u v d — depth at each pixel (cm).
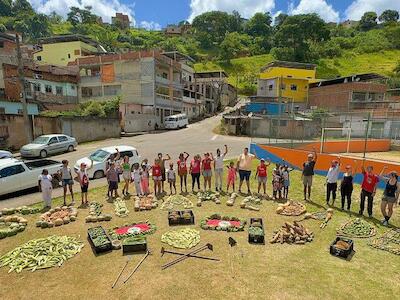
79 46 5688
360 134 2939
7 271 789
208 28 12325
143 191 1388
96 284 723
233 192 1449
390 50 8925
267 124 3584
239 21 13588
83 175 1247
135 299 668
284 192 1391
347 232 1030
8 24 8712
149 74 4206
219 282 727
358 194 1438
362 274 776
